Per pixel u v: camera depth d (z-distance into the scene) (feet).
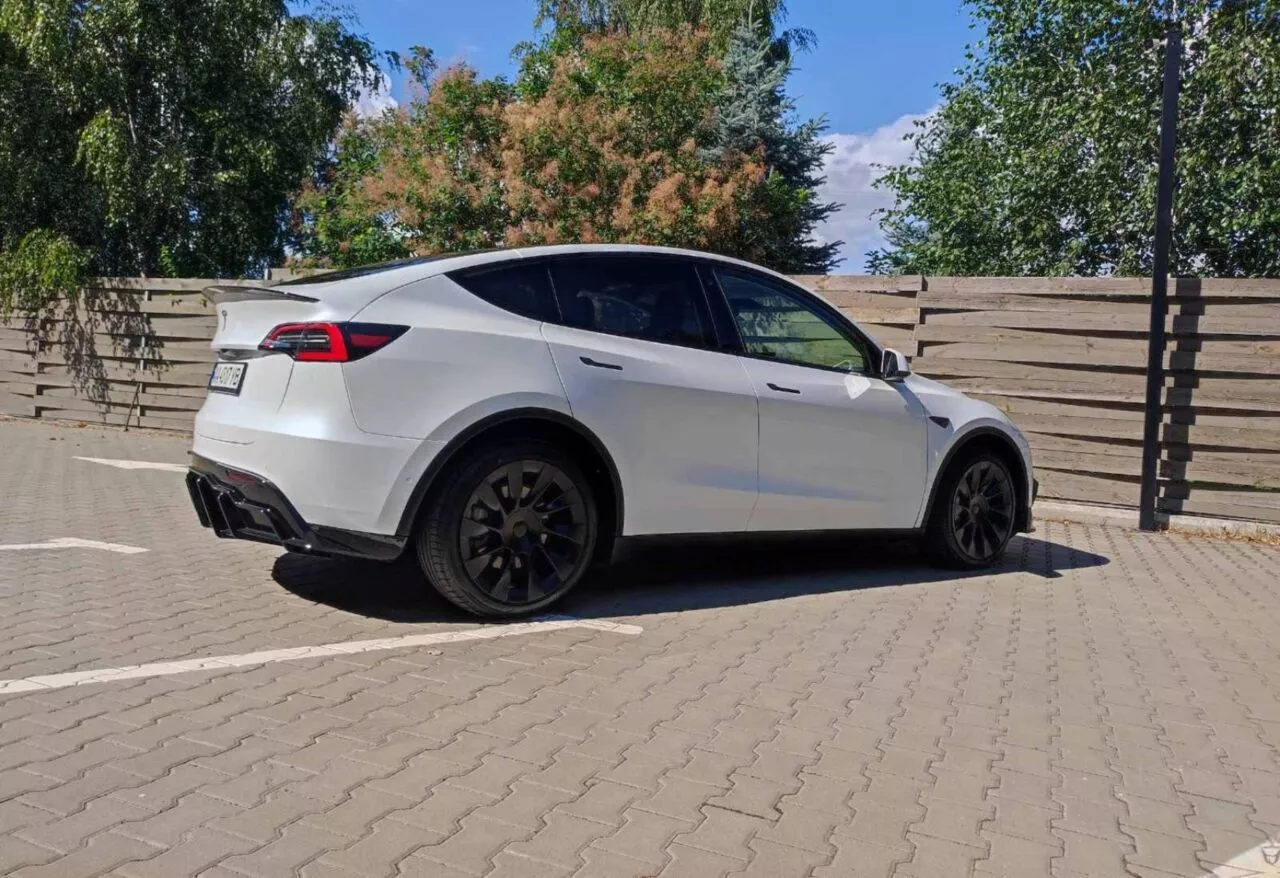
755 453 18.08
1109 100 39.09
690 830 9.55
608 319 17.06
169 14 49.26
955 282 30.35
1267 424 27.50
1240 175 37.42
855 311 31.63
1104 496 29.50
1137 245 40.50
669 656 14.76
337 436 14.57
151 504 26.43
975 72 44.78
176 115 51.96
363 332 14.78
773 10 82.79
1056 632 17.34
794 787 10.61
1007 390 30.09
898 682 14.20
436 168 44.34
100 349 44.01
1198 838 9.95
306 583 18.13
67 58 47.29
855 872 8.97
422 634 15.24
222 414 15.99
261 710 11.96
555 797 10.08
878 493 19.92
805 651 15.38
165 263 50.01
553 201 43.19
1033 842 9.71
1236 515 28.14
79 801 9.48
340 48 60.59
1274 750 12.39
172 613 15.89
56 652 13.73
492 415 15.34
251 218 52.95
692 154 48.24
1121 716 13.33
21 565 18.71
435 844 9.02
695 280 18.26
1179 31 27.09
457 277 15.98
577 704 12.66
